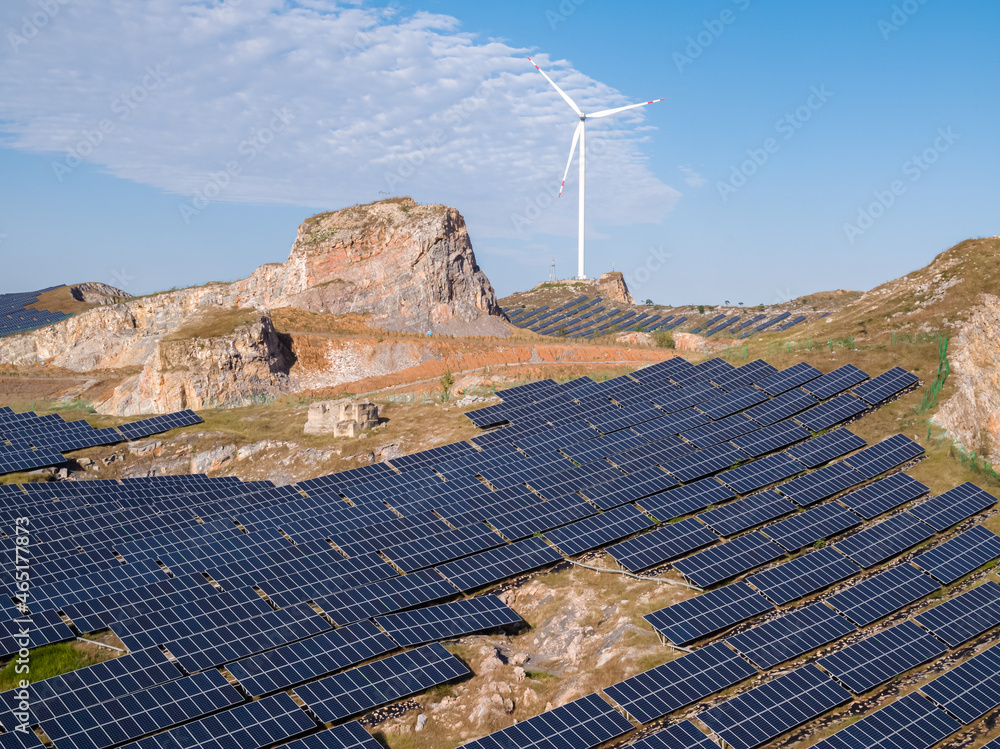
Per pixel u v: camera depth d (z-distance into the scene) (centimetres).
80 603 4638
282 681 3997
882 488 5809
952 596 4688
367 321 14888
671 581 5000
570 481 6278
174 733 3531
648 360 13550
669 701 3756
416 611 4719
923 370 7606
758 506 5719
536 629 4844
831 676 3919
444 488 6259
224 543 5528
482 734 3819
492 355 13800
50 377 14125
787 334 9662
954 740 3538
